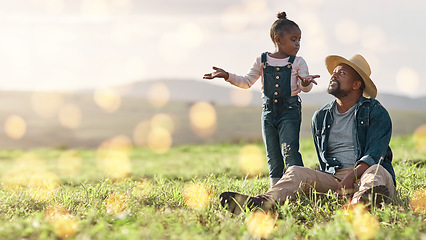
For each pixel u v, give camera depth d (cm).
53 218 424
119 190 580
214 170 875
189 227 391
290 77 573
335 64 539
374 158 486
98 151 2206
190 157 1548
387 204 446
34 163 1664
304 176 489
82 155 2000
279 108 576
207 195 538
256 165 989
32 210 502
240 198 455
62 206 508
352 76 517
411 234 360
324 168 538
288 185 482
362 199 431
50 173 1188
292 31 575
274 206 459
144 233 362
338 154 526
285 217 431
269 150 591
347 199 457
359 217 384
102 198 562
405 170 688
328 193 479
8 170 1369
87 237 342
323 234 360
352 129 516
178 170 1060
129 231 369
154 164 1275
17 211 482
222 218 418
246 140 2189
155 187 585
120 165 1284
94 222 422
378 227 384
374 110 507
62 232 369
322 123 538
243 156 1445
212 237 368
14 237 356
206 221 417
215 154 1672
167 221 411
